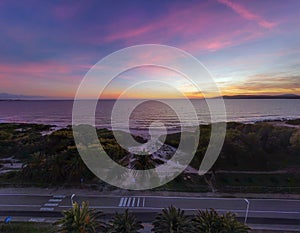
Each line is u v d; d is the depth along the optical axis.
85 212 10.84
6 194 19.69
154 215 16.30
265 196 19.83
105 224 11.44
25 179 22.69
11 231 14.05
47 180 22.11
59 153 25.44
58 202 18.19
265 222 15.38
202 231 10.34
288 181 22.64
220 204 18.14
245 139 27.44
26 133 45.81
